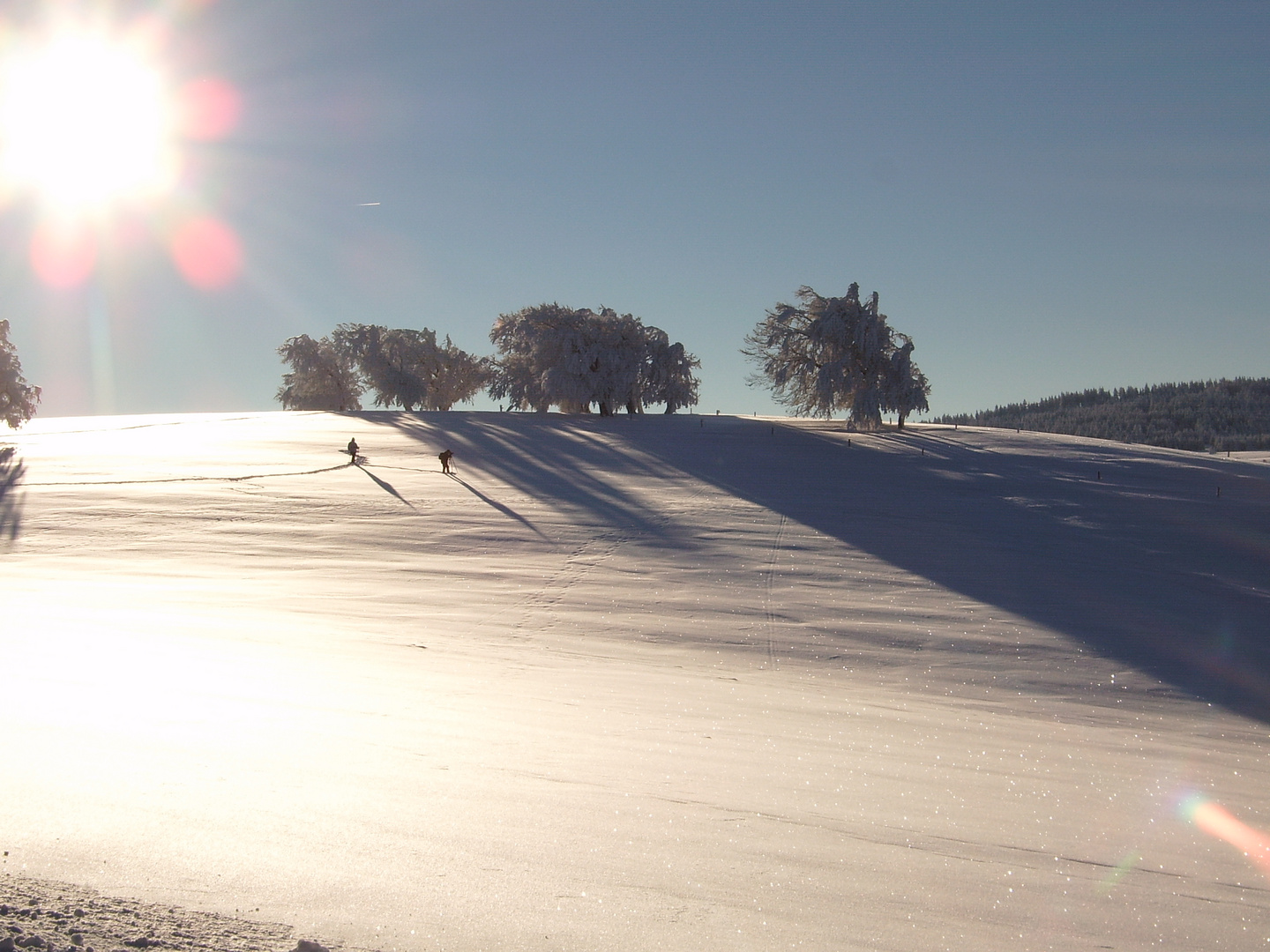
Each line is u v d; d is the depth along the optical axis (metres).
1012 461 58.81
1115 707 16.38
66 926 3.30
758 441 68.56
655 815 5.76
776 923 4.05
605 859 4.74
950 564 30.47
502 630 19.73
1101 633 22.30
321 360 112.62
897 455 61.09
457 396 117.19
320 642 15.51
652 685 13.78
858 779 7.76
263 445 60.53
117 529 32.06
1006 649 20.56
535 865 4.54
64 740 6.38
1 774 5.37
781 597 25.14
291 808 5.10
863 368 79.25
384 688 10.86
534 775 6.66
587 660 16.61
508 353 96.12
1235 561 33.00
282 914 3.65
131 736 6.66
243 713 8.12
